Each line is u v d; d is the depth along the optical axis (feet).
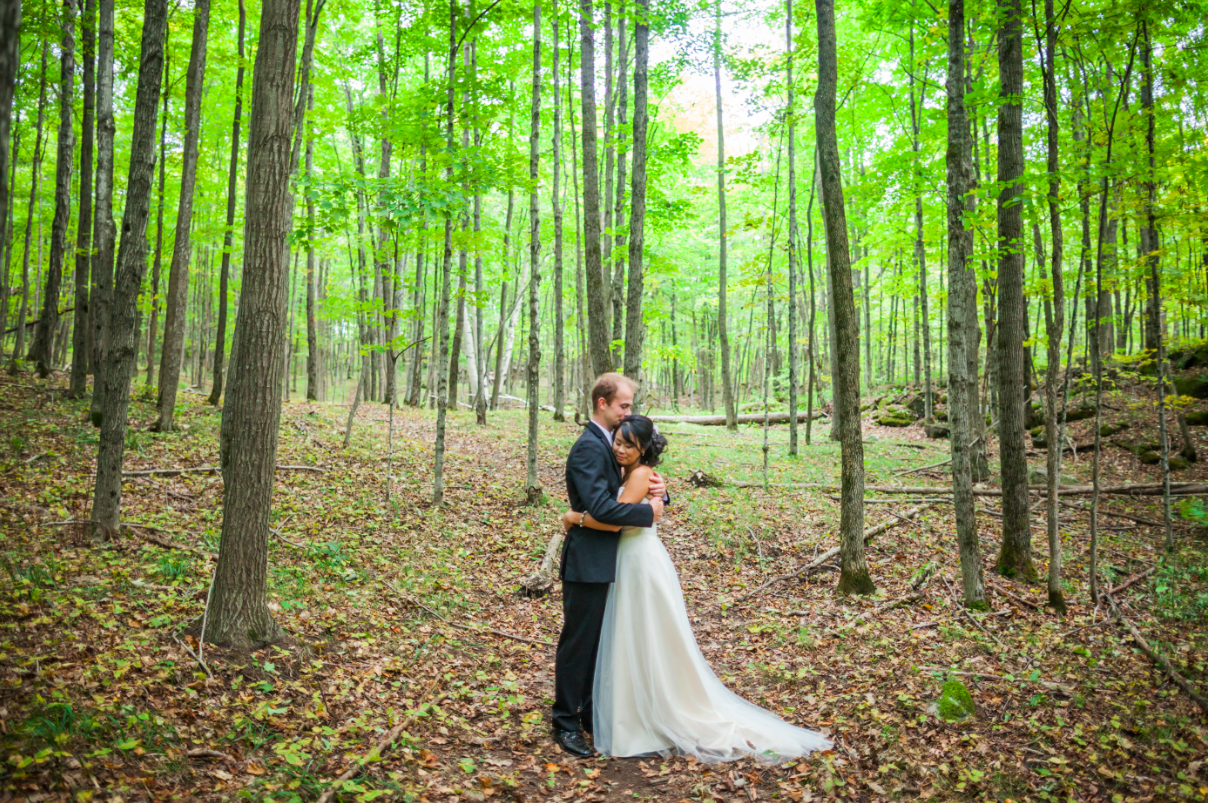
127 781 8.99
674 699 12.38
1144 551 25.58
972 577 19.48
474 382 65.26
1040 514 30.94
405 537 23.89
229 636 13.33
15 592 13.32
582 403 61.87
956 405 19.70
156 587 15.24
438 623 17.57
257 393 13.66
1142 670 14.69
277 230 13.78
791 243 43.60
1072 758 11.27
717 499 32.42
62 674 10.93
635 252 31.45
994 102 20.98
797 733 12.41
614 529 12.66
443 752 11.77
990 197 21.47
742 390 118.73
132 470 24.31
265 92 13.53
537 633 18.31
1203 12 20.79
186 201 31.19
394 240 28.99
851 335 21.30
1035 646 16.47
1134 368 48.91
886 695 13.89
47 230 61.67
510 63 41.27
